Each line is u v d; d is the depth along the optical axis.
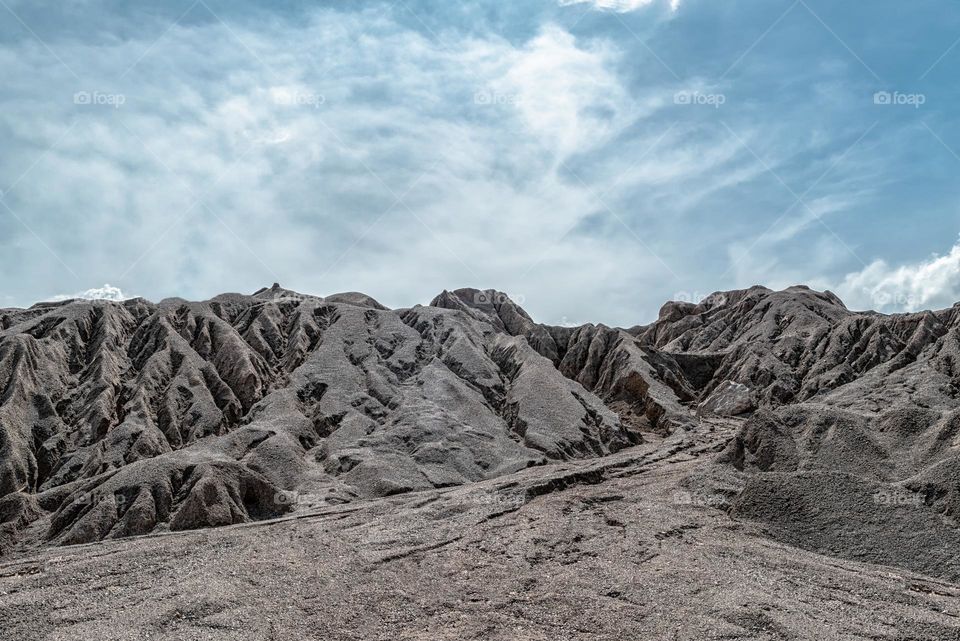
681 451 42.66
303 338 60.34
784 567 22.67
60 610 18.41
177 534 28.11
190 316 60.25
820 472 28.95
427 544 25.02
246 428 42.81
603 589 20.69
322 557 23.09
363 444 42.53
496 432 46.22
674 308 104.69
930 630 17.92
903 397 48.62
